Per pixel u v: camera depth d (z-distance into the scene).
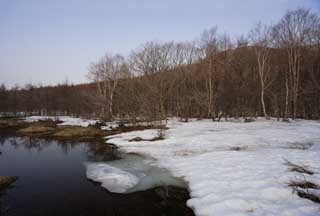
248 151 9.73
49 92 53.66
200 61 29.89
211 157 9.17
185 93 29.19
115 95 35.47
